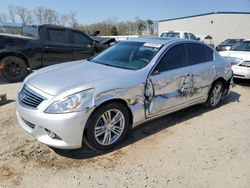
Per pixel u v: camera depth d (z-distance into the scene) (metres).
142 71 3.95
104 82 3.50
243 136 4.32
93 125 3.38
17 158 3.36
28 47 7.45
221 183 3.09
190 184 3.04
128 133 4.22
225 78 5.64
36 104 3.31
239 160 3.58
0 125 4.25
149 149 3.76
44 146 3.67
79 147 3.35
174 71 4.38
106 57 4.64
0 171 3.08
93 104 3.30
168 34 17.39
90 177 3.07
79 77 3.65
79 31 8.66
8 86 6.94
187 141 4.05
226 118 5.11
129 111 3.80
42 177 3.03
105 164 3.34
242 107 5.87
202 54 5.11
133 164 3.37
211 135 4.31
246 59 7.91
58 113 3.16
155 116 4.20
